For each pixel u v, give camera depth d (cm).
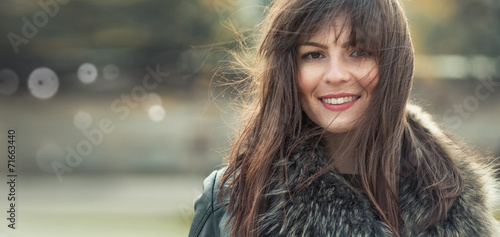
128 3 1466
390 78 181
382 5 179
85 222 906
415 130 193
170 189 1325
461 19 1406
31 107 1742
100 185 1404
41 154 1656
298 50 183
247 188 189
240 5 652
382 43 179
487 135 1391
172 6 1386
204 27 1359
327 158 188
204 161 1445
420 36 1386
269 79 188
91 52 1631
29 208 1045
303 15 179
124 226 873
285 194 183
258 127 191
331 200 180
